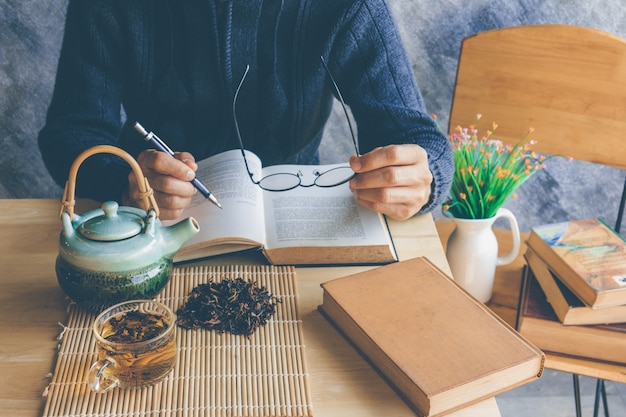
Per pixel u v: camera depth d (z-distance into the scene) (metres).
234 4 1.43
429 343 0.91
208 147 1.61
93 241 0.95
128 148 1.61
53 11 1.95
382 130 1.46
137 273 0.95
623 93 1.56
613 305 1.35
